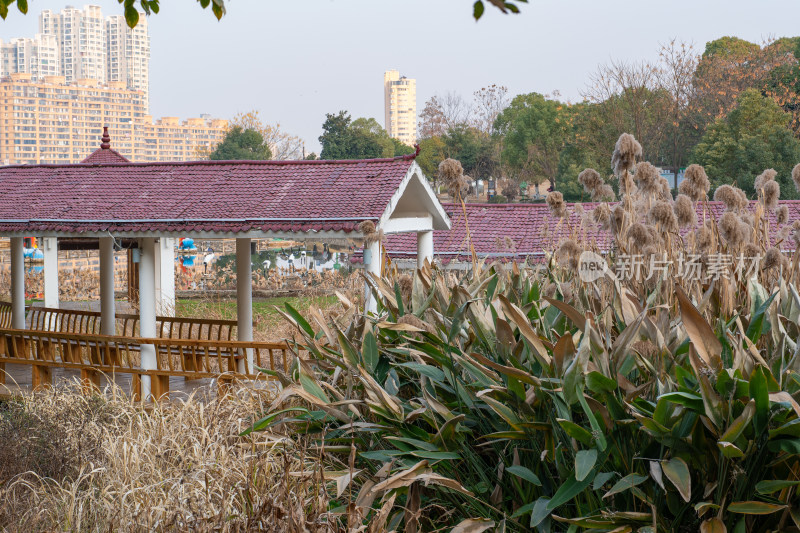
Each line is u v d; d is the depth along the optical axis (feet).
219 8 21.31
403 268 56.03
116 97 375.86
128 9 22.24
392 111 475.72
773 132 115.14
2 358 34.53
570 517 13.71
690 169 17.54
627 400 12.66
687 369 13.38
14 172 39.37
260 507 14.90
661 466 12.11
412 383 17.94
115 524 17.61
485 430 15.23
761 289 14.78
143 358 32.58
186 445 21.29
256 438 19.60
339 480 14.53
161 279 60.90
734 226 15.90
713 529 11.44
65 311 43.83
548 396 13.55
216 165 36.32
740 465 12.05
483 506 14.56
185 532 15.44
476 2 9.25
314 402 16.21
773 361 12.90
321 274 91.40
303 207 30.91
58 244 63.98
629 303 14.58
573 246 17.66
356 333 19.02
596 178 18.61
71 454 22.66
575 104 178.81
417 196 34.81
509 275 19.02
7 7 22.00
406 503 14.92
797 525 11.85
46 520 18.94
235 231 30.53
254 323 48.29
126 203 34.22
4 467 22.17
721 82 143.33
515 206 58.34
